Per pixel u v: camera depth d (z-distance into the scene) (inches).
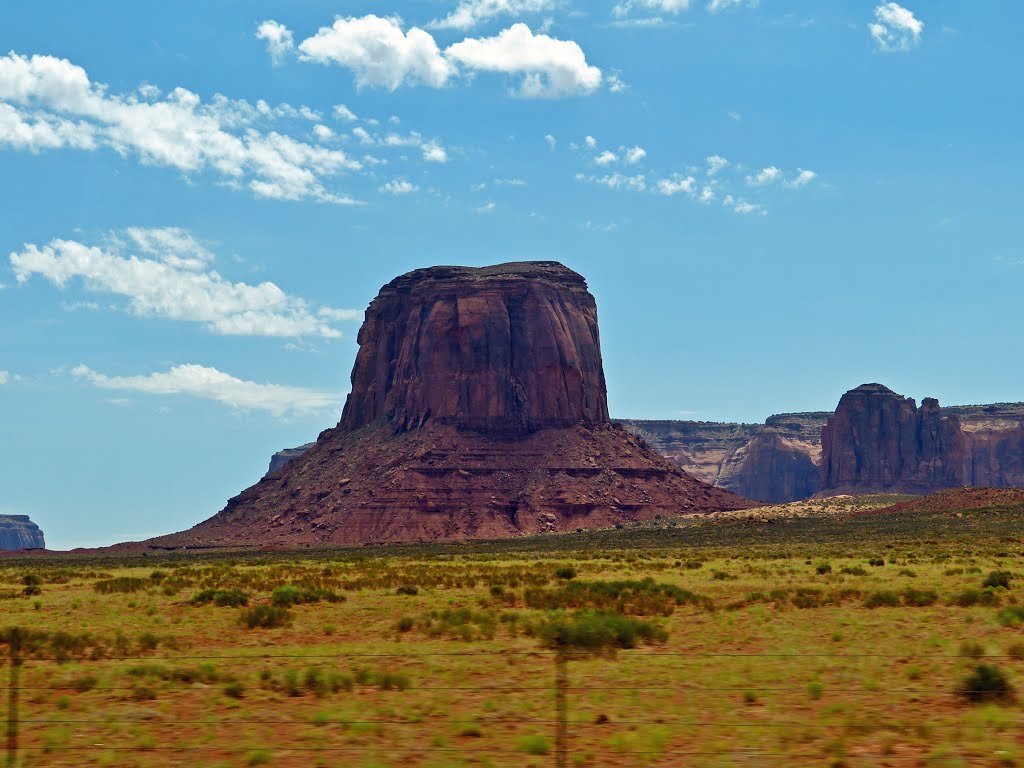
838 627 2150.6
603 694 1475.1
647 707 1390.3
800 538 7062.0
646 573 3850.9
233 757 1183.6
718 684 1539.1
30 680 1667.1
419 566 4532.5
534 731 1275.8
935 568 3595.0
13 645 1289.4
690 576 3590.1
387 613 2635.3
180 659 1872.5
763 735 1227.2
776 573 3582.7
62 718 1396.4
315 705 1459.2
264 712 1419.8
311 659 1866.4
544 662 1771.7
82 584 4069.9
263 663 1831.9
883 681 1539.1
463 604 2770.7
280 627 2442.2
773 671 1631.4
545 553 6210.6
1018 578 3058.6
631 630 2006.6
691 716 1334.9
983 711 1307.8
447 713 1385.3
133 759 1181.7
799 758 1128.2
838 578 3255.4
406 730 1295.5
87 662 1889.8
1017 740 1179.3
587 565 4370.1
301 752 1196.5
